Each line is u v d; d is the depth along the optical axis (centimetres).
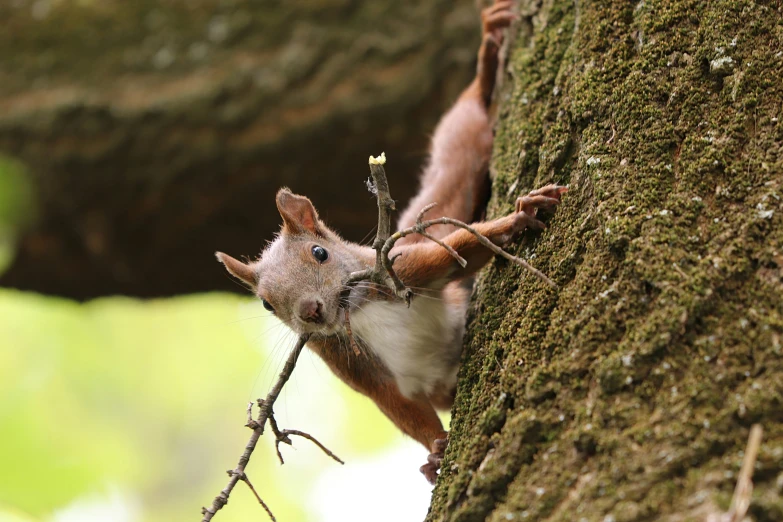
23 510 1196
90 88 1407
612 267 569
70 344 1766
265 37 1384
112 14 1444
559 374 550
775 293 495
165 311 1850
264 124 1357
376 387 923
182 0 1433
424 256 815
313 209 930
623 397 509
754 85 575
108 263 1495
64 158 1398
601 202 602
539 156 726
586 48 699
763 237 518
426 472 834
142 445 1836
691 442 467
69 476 1233
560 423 534
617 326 542
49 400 1644
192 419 1878
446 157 965
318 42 1358
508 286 676
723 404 473
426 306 873
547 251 645
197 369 1869
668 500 455
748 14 600
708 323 504
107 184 1410
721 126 577
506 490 537
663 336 509
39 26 1455
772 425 454
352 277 649
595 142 643
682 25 634
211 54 1391
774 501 421
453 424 650
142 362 1838
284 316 879
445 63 1313
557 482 506
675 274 529
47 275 1539
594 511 473
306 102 1345
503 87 902
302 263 877
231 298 1639
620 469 480
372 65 1340
